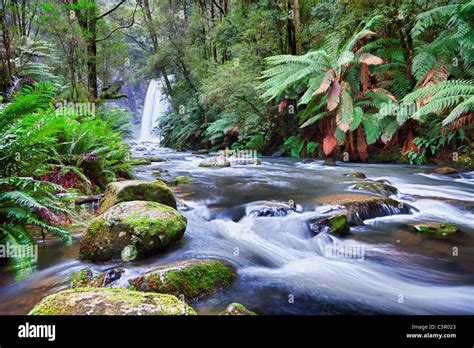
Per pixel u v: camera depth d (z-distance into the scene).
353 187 5.65
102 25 12.71
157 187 3.96
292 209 4.36
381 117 8.18
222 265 2.67
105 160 5.54
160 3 20.69
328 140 9.51
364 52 9.23
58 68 12.15
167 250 3.11
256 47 12.49
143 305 1.66
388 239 3.56
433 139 8.47
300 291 2.46
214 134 15.38
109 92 10.01
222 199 5.15
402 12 8.38
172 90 20.97
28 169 3.42
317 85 9.07
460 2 8.38
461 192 5.64
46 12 9.23
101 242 2.82
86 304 1.66
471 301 2.33
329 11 11.88
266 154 13.23
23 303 2.15
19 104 2.95
